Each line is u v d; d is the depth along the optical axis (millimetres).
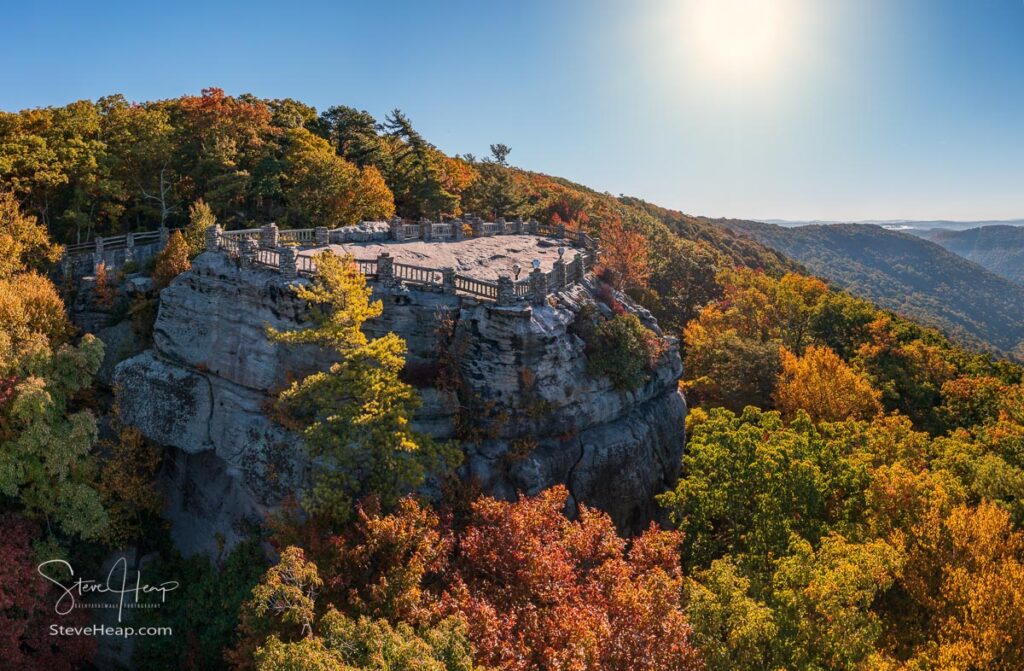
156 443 31516
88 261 38781
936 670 19750
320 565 20219
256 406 28750
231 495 29750
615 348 31703
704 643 18141
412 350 28484
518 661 16641
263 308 28734
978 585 21203
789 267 168375
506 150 97875
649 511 32156
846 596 18625
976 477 33031
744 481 25938
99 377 33938
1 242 34062
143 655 26219
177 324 31266
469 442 27688
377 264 28797
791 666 18234
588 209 87312
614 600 18734
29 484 28578
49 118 45188
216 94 52688
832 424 37938
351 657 14984
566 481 28844
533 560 19422
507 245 45250
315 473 23391
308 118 70938
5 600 23656
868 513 26516
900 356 64812
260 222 48688
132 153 45469
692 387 51719
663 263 74375
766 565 23516
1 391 26391
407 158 63438
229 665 24172
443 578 20844
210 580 27453
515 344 27562
